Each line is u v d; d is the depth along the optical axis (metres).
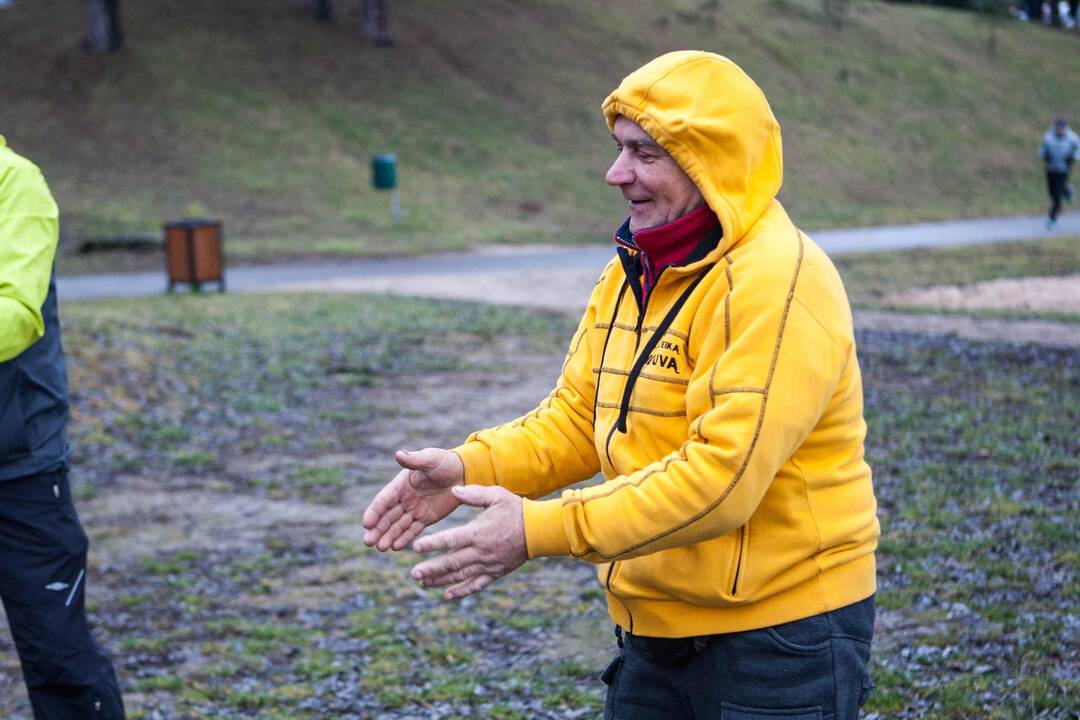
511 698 4.31
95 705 3.43
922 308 14.45
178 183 26.41
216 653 4.90
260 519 6.83
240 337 12.71
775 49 41.84
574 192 29.56
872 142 37.59
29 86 29.16
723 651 2.09
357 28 35.22
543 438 2.36
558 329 13.67
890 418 8.38
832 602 2.07
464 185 28.88
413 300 16.16
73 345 11.20
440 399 9.99
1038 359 10.76
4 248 3.07
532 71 35.41
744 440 1.89
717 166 2.01
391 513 2.32
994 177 37.19
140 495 7.34
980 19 51.78
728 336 1.96
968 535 5.68
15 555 3.32
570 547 1.95
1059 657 4.15
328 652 4.88
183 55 31.45
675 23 41.12
